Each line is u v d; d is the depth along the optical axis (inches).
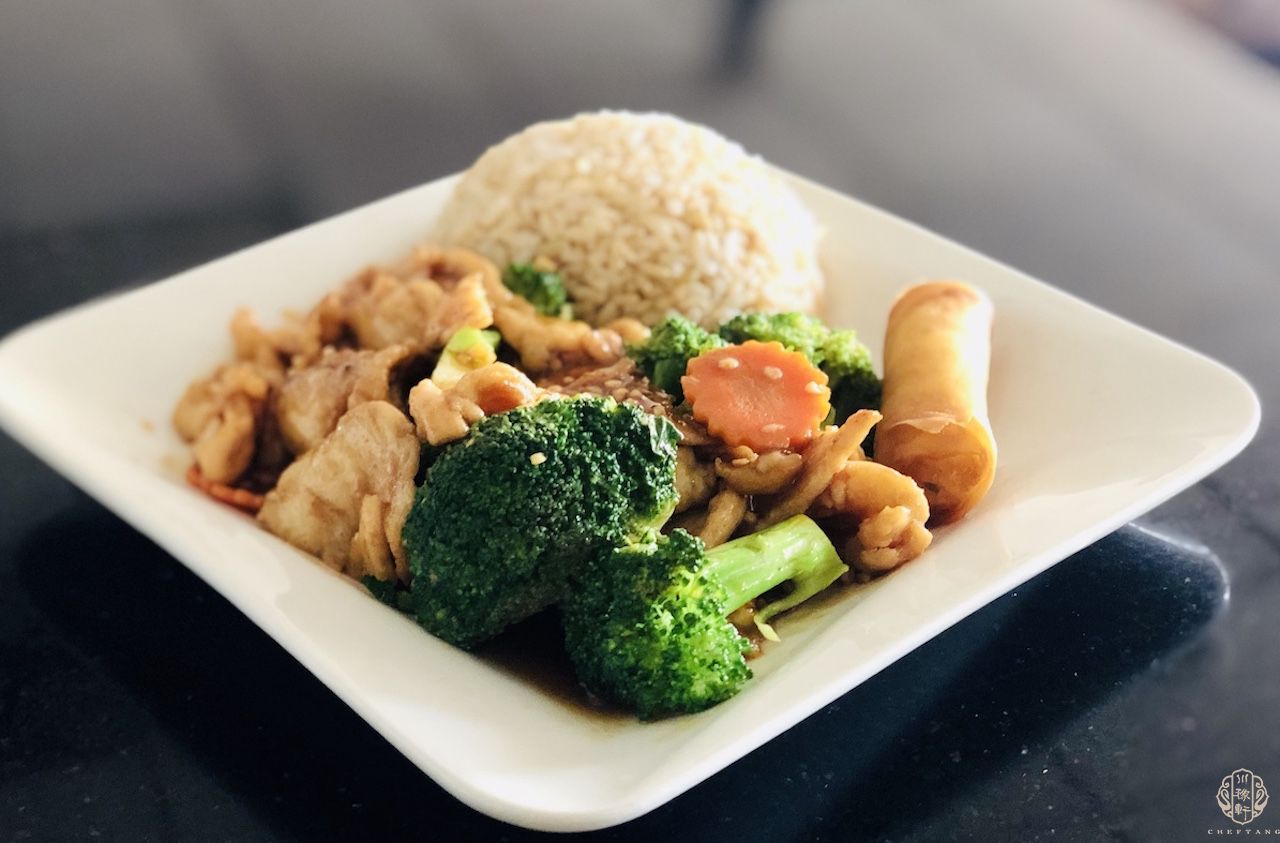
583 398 12.8
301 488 13.9
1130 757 12.0
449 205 18.3
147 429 15.8
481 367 13.9
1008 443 14.8
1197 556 14.1
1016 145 23.3
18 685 12.6
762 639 12.5
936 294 15.3
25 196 20.4
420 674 11.4
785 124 23.5
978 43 27.3
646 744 11.0
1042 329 15.6
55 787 11.7
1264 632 13.2
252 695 12.6
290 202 20.6
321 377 15.4
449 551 12.2
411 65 24.6
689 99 24.1
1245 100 25.7
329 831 11.4
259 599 12.0
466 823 11.5
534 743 10.9
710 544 13.1
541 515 12.1
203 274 17.0
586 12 27.5
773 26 27.5
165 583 13.8
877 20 28.1
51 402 15.2
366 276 17.2
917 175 22.2
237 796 11.7
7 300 18.2
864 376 15.0
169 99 23.1
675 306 17.1
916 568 12.6
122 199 20.5
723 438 13.5
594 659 11.9
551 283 16.5
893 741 12.1
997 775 11.8
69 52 24.4
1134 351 14.8
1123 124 24.2
